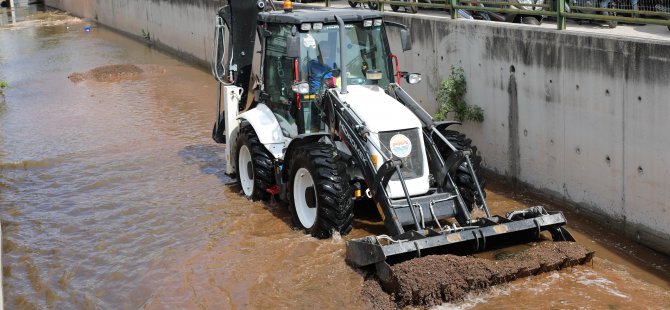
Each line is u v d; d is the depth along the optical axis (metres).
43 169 11.75
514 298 6.70
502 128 9.94
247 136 9.59
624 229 8.11
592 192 8.52
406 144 7.86
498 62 9.82
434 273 6.65
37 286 7.64
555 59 8.78
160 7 24.83
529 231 7.45
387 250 6.79
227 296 7.09
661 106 7.41
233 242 8.38
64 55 24.17
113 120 14.91
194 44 21.95
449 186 7.91
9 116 15.72
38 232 9.08
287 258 7.80
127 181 10.92
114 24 30.73
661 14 7.86
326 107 8.59
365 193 8.34
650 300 6.64
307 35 8.78
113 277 7.69
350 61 8.93
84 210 9.77
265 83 9.66
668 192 7.46
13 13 38.28
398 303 6.66
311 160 8.02
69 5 37.09
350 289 7.00
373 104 8.20
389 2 13.00
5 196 10.50
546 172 9.22
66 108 16.25
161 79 19.45
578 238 8.18
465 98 10.65
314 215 8.38
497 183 10.16
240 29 10.61
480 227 7.16
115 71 20.25
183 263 7.91
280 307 6.80
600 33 8.26
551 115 8.99
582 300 6.64
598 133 8.29
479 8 10.57
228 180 10.77
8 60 23.41
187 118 14.86
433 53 11.31
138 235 8.80
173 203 9.84
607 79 8.05
